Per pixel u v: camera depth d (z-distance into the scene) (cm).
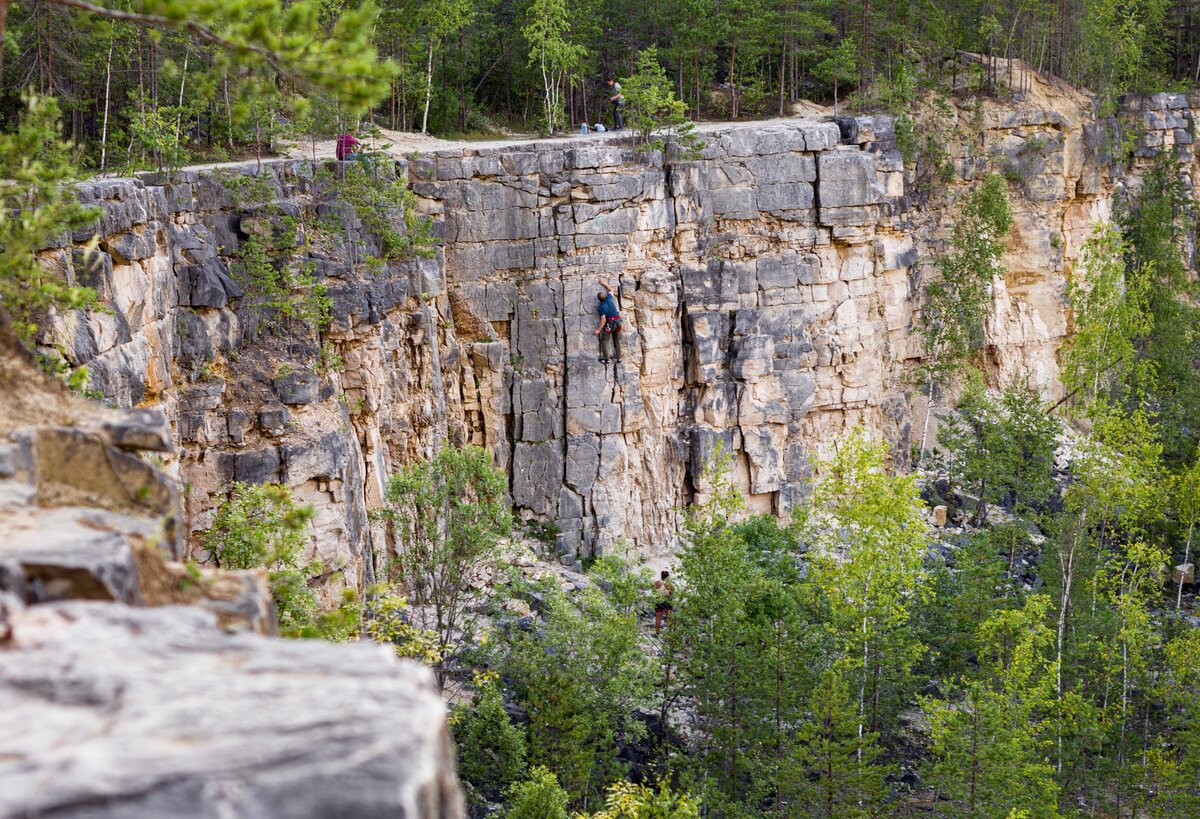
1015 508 6475
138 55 4750
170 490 1204
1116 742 4791
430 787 703
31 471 1146
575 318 6047
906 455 7212
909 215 7438
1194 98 9756
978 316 7400
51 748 676
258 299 4775
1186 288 8831
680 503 6462
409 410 5525
